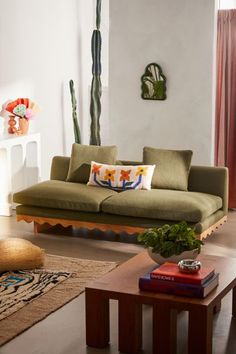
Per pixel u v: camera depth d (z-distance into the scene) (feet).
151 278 20.42
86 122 40.40
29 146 34.30
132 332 20.45
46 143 37.42
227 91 33.30
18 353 20.51
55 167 31.65
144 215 27.96
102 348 20.81
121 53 33.42
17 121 34.96
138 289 20.57
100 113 38.50
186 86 32.78
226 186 29.76
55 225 31.14
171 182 29.84
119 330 20.57
